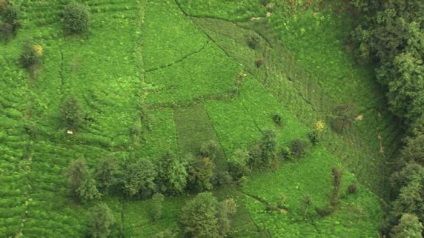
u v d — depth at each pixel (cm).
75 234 5866
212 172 6594
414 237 6100
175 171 6391
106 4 8188
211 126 7294
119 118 6975
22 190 6106
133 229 6084
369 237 6581
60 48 7556
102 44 7762
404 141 7800
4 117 6612
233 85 7806
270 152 6931
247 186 6856
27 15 7700
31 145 6500
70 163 6259
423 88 7788
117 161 6531
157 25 8244
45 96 6962
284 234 6425
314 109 8169
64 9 7750
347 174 7394
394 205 6731
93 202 6203
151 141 6919
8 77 6975
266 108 7738
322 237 6469
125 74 7481
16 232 5781
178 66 7825
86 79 7275
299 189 6994
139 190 6331
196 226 5875
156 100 7344
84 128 6762
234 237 6288
